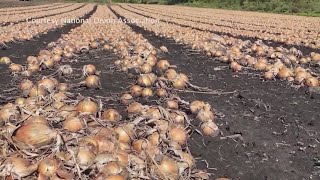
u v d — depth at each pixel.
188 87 1.56
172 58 2.28
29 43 2.68
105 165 0.68
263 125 1.18
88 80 1.49
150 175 0.70
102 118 1.00
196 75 1.84
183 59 2.25
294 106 1.38
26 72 1.67
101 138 0.75
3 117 0.89
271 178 0.87
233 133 1.10
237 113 1.28
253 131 1.13
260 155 0.98
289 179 0.87
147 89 1.38
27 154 0.71
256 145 1.03
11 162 0.67
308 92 1.56
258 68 1.97
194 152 0.97
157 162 0.73
